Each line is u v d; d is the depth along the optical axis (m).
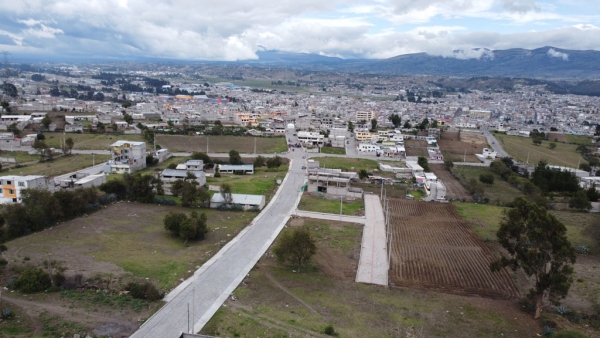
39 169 125.81
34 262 65.06
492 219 104.44
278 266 70.12
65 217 86.19
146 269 65.12
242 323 51.53
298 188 125.56
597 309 57.94
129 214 92.38
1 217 77.00
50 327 47.94
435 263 75.50
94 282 59.62
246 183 127.25
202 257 71.56
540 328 54.22
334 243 82.75
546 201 116.19
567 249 53.97
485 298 62.34
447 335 51.44
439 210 111.19
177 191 104.50
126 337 47.16
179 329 49.53
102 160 143.12
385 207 111.69
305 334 49.66
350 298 60.19
